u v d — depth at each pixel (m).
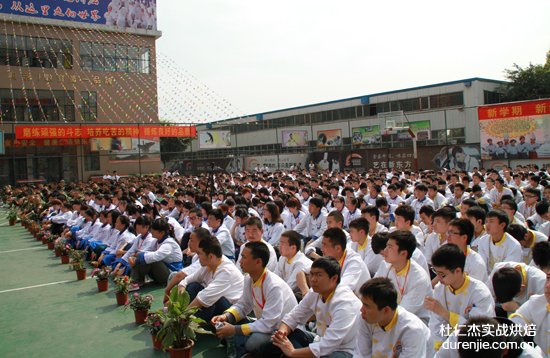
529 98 25.39
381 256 5.17
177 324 3.95
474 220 5.29
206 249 4.61
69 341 4.83
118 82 25.50
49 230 11.08
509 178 11.85
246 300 4.18
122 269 6.50
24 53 23.58
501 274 3.66
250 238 5.23
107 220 8.59
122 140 25.38
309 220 7.86
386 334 2.97
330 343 3.31
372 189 9.96
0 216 16.44
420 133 26.17
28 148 24.28
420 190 8.91
